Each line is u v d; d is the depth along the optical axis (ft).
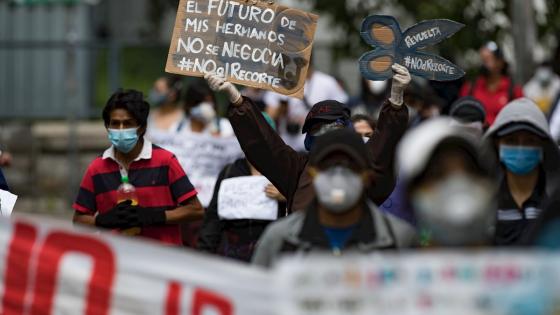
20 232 28.14
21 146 84.74
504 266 22.84
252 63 38.96
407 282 22.98
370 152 35.37
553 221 29.07
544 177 33.37
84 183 39.60
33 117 90.38
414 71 37.68
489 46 65.51
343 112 37.01
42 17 95.25
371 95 75.87
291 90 39.04
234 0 39.09
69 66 88.79
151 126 67.46
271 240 28.12
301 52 39.06
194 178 55.88
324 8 90.33
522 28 74.43
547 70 71.31
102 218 38.88
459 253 23.24
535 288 22.80
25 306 28.04
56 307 27.84
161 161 39.58
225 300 25.85
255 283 25.61
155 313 26.63
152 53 88.48
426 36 37.65
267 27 39.04
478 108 49.80
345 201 27.04
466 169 24.58
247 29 39.04
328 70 90.17
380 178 35.47
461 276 22.89
